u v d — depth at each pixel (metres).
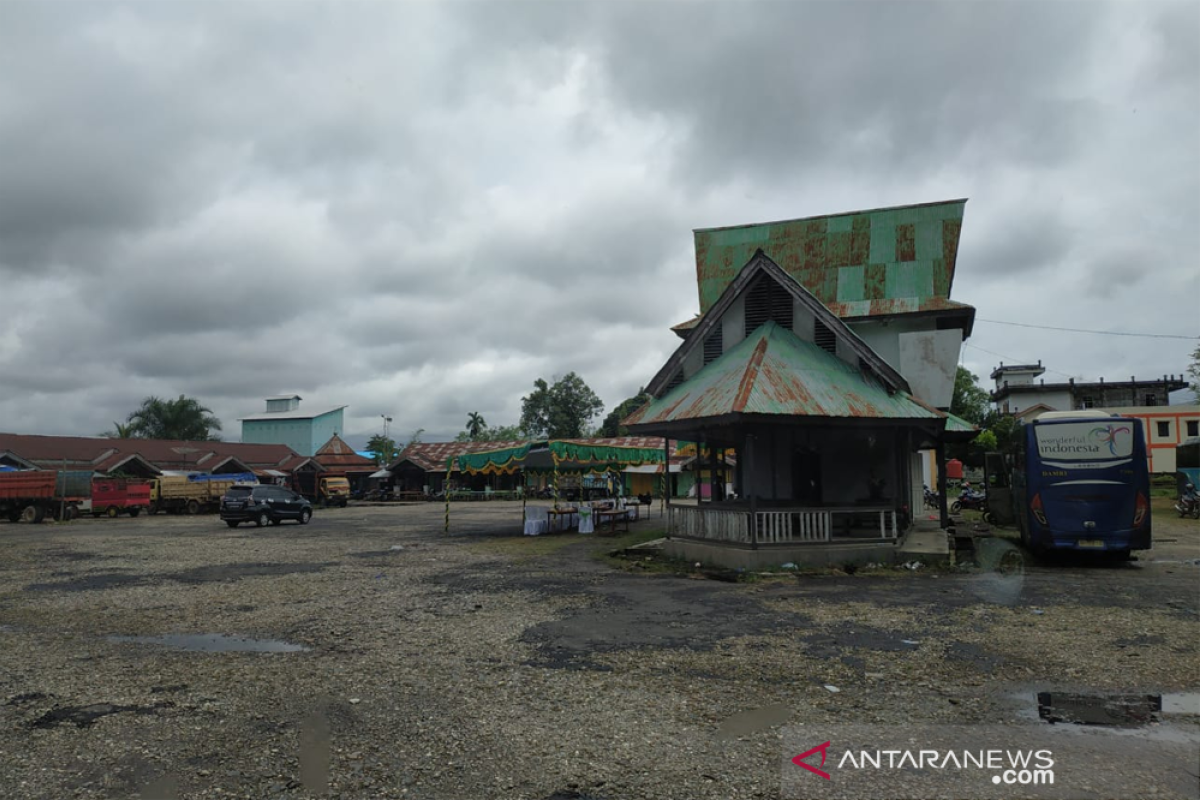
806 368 17.16
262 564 17.78
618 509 28.03
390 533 27.58
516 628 9.80
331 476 55.28
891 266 24.05
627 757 5.27
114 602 12.38
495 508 47.91
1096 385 68.00
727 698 6.64
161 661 8.23
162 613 11.29
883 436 19.81
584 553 19.64
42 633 9.91
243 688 7.11
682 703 6.51
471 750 5.43
